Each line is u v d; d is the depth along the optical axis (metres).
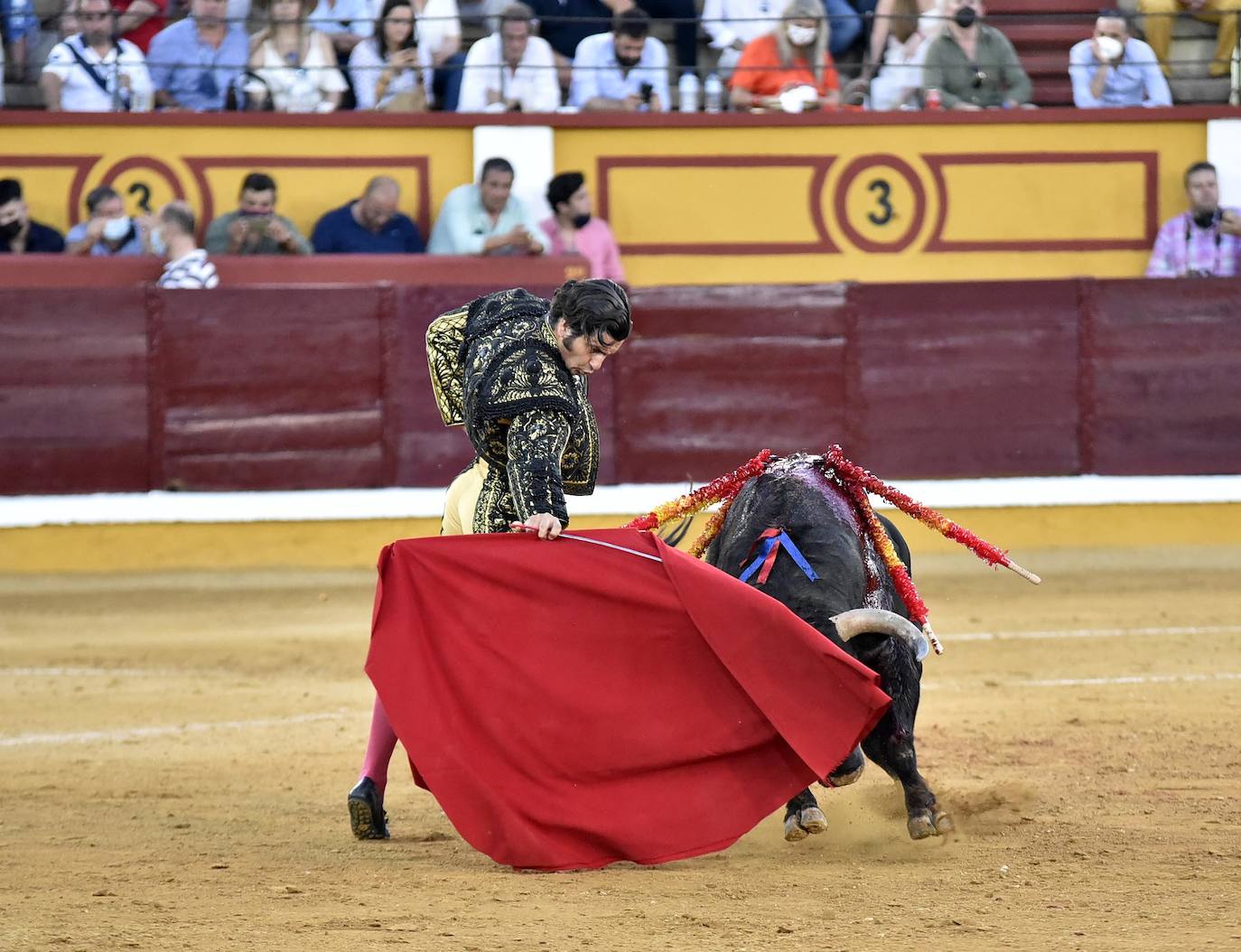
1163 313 36.22
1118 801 15.27
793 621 12.22
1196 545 36.25
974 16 37.03
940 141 36.72
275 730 20.11
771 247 36.62
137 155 35.09
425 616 12.48
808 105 36.69
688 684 12.38
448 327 12.94
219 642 26.78
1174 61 37.09
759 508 14.12
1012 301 35.91
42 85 35.25
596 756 12.27
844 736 11.92
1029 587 32.00
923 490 35.81
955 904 11.07
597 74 36.31
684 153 36.34
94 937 10.04
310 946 9.80
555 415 12.31
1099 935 10.16
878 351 35.66
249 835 14.03
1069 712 20.72
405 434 34.84
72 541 34.09
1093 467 36.22
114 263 34.28
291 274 34.53
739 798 12.24
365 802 13.60
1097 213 37.09
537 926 10.34
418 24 35.94
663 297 35.19
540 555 12.49
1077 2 38.75
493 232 34.94
